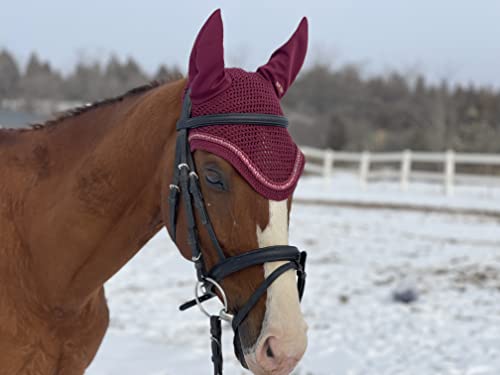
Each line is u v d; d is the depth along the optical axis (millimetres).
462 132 30797
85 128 2141
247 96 1732
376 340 5156
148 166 1967
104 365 4250
